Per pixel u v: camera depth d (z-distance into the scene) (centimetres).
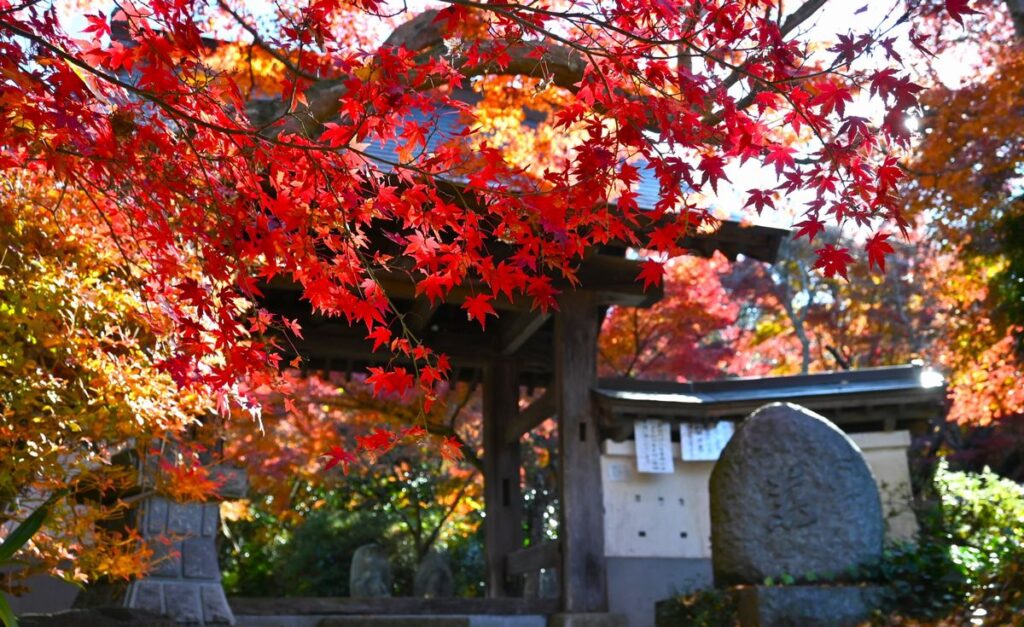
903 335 1739
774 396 988
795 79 291
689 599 821
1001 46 908
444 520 1595
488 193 331
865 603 749
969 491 951
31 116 293
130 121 319
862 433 1020
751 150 315
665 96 309
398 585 1584
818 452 812
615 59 306
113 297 439
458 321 1048
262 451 1191
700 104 313
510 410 1048
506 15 293
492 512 1030
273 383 385
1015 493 940
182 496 547
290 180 333
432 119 338
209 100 320
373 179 346
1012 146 995
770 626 729
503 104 625
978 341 1177
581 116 331
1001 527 862
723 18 307
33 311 419
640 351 1345
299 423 1077
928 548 800
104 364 436
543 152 635
